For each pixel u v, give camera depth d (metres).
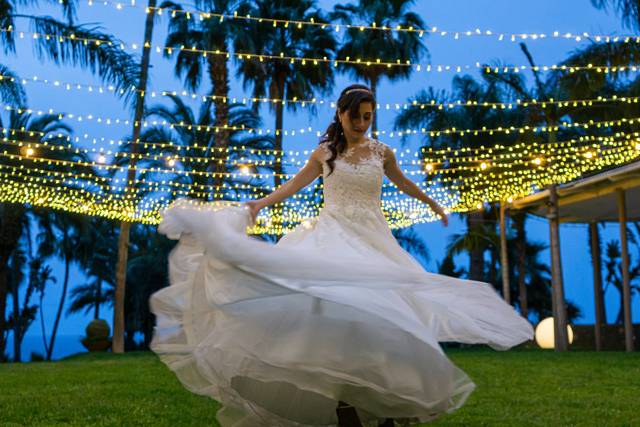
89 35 15.38
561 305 15.98
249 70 24.55
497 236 24.61
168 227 2.84
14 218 25.22
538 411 4.84
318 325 2.79
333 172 3.34
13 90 17.39
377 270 2.77
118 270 19.45
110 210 18.16
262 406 3.06
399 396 2.80
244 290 2.70
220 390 3.20
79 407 5.20
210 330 3.01
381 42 24.88
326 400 3.00
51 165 22.11
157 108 25.42
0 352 27.16
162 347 3.07
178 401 5.56
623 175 15.01
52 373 8.88
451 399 3.04
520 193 17.16
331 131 3.42
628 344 14.96
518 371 8.34
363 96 3.32
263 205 3.21
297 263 2.70
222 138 21.44
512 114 22.89
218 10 21.72
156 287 32.16
